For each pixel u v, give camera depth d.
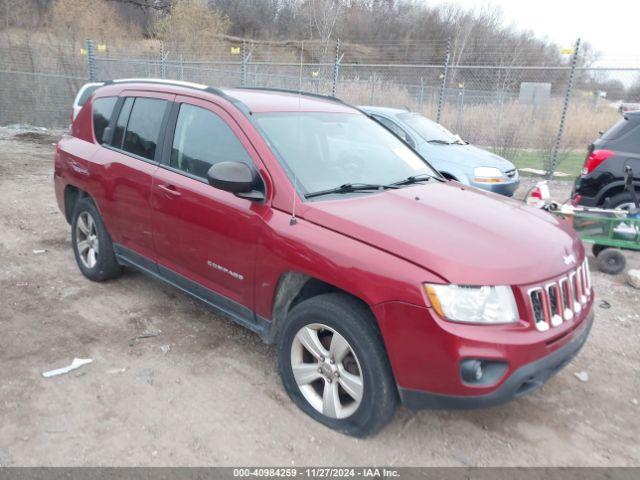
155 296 4.96
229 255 3.60
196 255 3.88
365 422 2.99
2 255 5.90
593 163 7.23
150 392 3.49
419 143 9.17
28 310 4.58
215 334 4.29
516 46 29.25
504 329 2.68
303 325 3.21
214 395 3.49
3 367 3.70
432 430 3.25
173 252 4.10
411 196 3.57
